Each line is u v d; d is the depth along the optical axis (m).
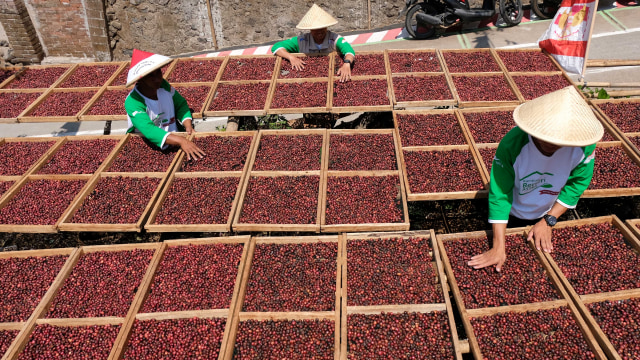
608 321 2.69
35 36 9.64
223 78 5.40
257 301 3.01
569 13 5.12
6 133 8.28
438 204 4.64
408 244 3.33
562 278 2.88
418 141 4.32
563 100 2.52
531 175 2.92
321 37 5.62
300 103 4.82
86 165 4.18
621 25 9.55
